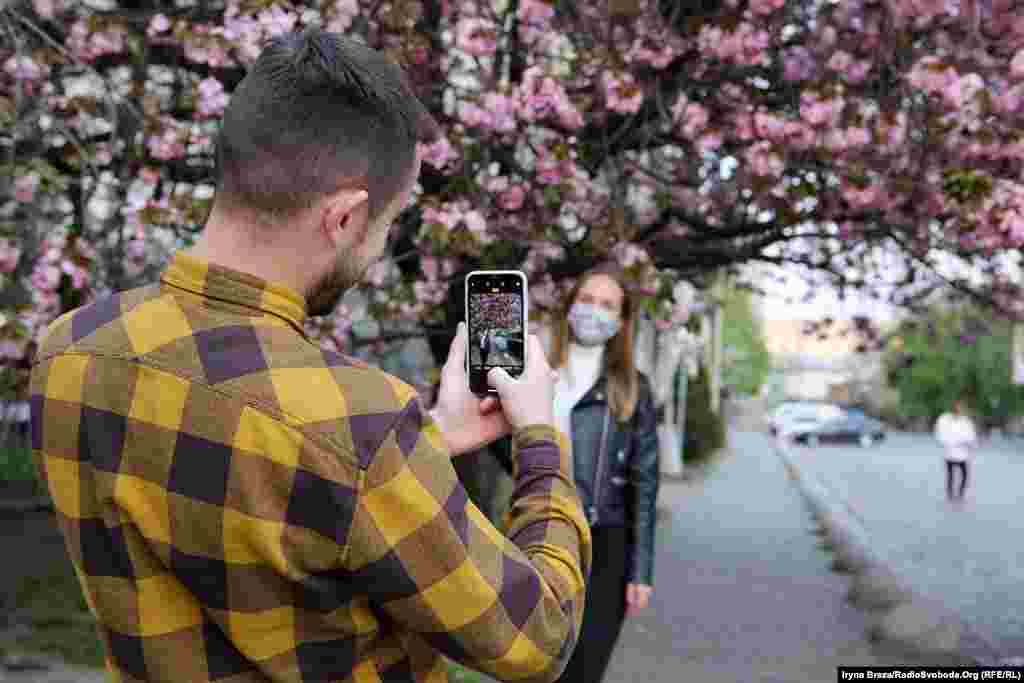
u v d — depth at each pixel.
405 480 0.99
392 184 1.08
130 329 1.06
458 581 1.00
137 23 5.28
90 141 5.18
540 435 1.27
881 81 5.39
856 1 5.27
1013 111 4.88
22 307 4.23
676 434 22.23
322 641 1.02
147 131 4.67
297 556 0.98
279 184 1.03
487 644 1.03
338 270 1.09
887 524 14.60
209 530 0.99
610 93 4.81
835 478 23.81
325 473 0.96
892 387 56.91
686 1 5.51
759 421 67.00
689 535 12.68
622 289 3.38
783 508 16.14
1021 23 5.07
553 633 1.09
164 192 5.12
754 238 6.90
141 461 1.01
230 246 1.06
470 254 4.77
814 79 5.19
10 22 4.20
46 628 6.33
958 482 23.19
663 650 6.72
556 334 3.42
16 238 4.42
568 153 4.81
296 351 1.03
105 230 4.92
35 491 11.75
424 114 1.12
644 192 6.73
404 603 1.00
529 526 1.20
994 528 14.44
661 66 5.14
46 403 1.07
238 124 1.04
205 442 0.99
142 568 1.04
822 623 7.66
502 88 4.55
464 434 1.34
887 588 8.78
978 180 4.49
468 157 4.96
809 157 5.18
